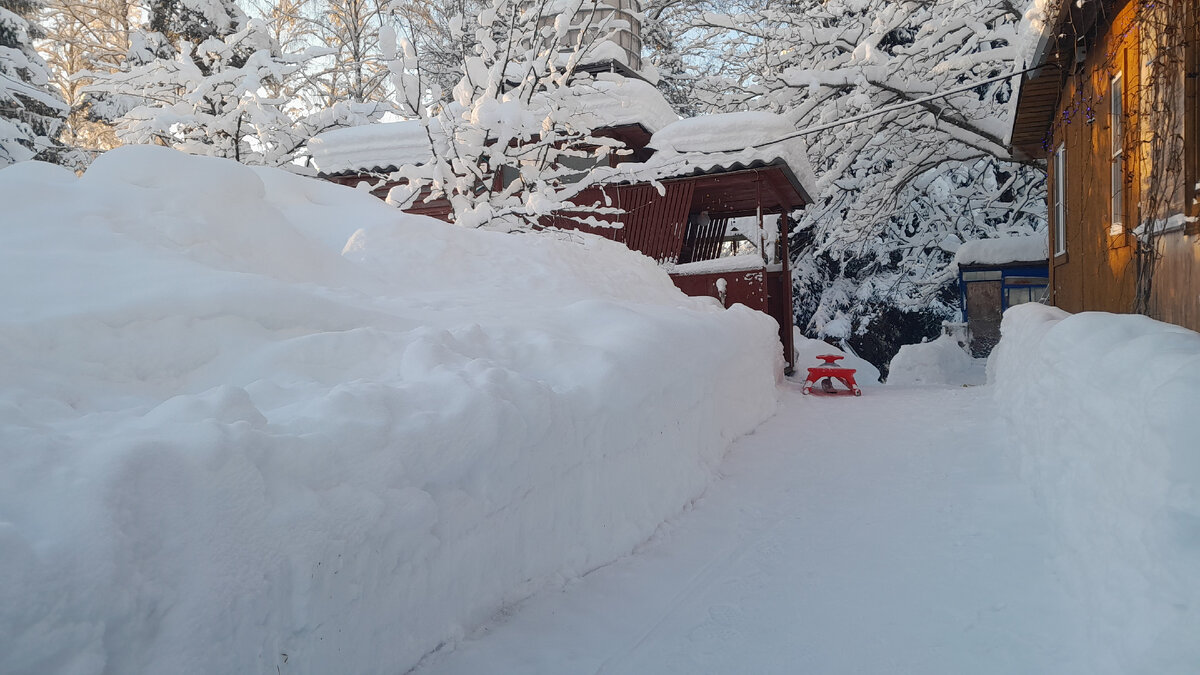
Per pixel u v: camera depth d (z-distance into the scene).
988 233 24.84
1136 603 2.57
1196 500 2.38
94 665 1.83
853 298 27.28
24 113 18.53
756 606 3.70
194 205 5.11
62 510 1.95
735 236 21.47
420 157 14.90
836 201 21.83
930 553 4.23
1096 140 8.62
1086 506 3.43
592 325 5.45
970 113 16.81
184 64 14.42
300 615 2.39
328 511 2.54
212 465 2.27
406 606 2.92
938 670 3.02
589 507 4.26
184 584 2.09
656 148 13.47
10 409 2.44
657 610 3.68
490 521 3.45
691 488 5.57
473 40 17.69
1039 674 2.90
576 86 12.12
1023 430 5.54
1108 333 4.18
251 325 3.86
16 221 4.27
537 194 10.06
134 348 3.33
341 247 7.21
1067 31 8.45
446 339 4.09
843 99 17.53
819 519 4.98
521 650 3.19
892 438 7.29
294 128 15.48
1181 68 5.62
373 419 2.92
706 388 6.44
